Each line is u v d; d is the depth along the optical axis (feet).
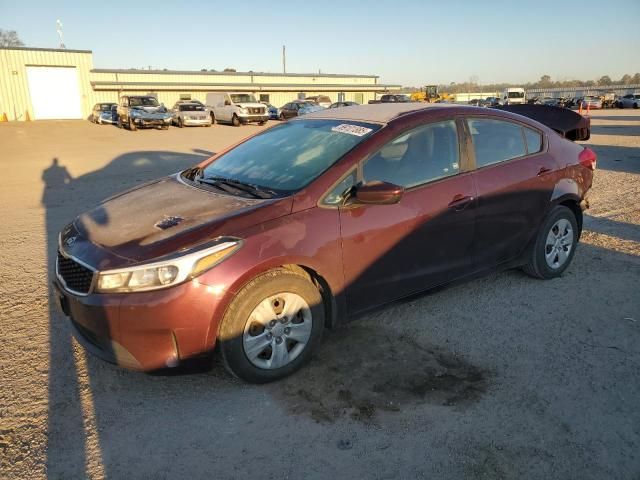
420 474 7.93
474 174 12.92
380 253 11.27
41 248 19.52
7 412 9.43
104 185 34.24
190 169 14.35
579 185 15.49
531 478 7.85
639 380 10.37
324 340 12.00
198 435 8.85
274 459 8.28
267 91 166.50
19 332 12.52
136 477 7.92
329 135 12.40
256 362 10.02
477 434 8.80
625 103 162.50
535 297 14.30
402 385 10.21
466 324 12.76
